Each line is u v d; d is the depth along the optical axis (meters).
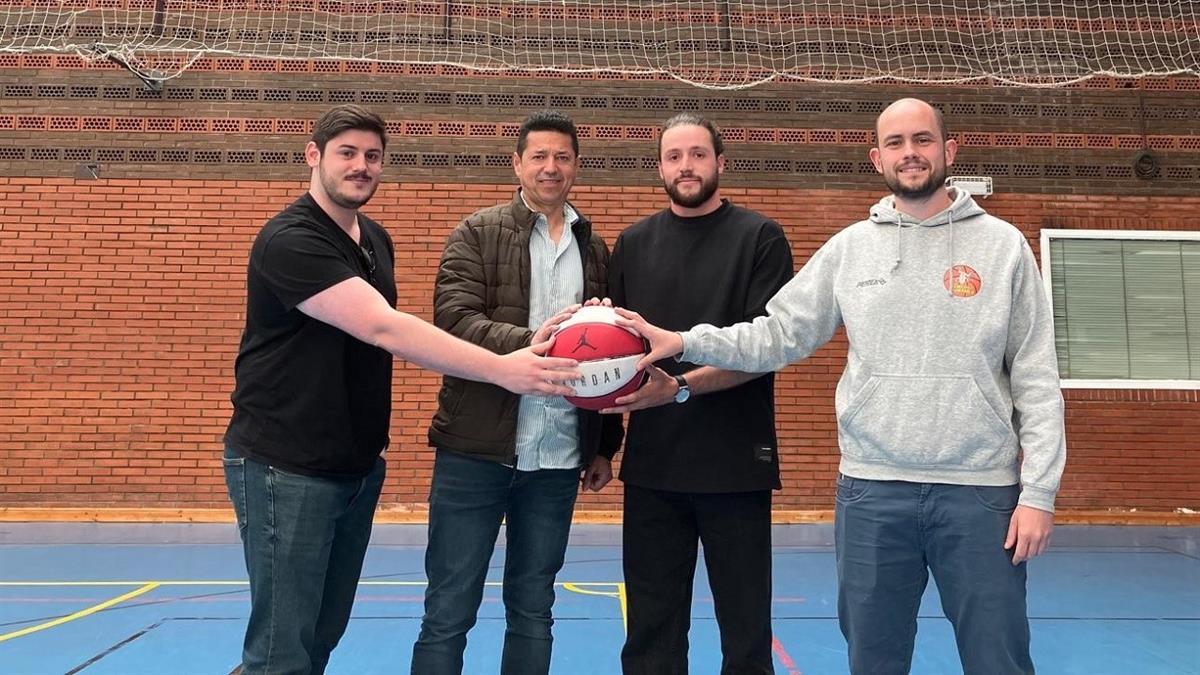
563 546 2.59
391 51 7.75
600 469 2.80
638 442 2.57
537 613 2.52
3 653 3.64
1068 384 7.59
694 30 7.90
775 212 7.78
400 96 7.77
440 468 2.50
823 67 7.90
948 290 2.11
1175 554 5.97
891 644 2.19
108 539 6.35
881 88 7.92
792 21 7.95
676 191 2.58
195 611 4.34
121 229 7.52
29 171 7.55
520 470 2.46
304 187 7.62
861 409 2.16
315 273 2.07
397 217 7.67
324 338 2.18
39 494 7.25
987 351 2.07
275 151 7.65
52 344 7.39
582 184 7.75
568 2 7.88
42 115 7.61
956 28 7.96
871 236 2.25
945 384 2.07
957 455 2.06
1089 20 7.97
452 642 2.42
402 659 3.60
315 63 7.76
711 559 2.51
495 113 7.79
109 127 7.62
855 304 2.21
